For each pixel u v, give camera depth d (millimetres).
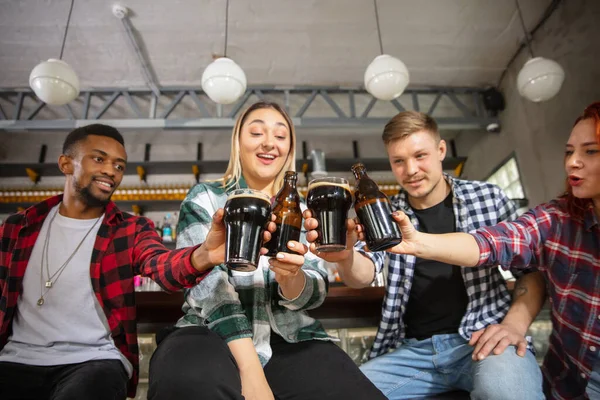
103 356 1126
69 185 1333
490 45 4172
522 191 4215
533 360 1137
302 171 5258
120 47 3980
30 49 3961
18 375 1065
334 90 4695
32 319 1181
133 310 1226
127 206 4918
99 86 4512
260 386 844
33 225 1296
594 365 1086
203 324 964
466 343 1266
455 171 5566
